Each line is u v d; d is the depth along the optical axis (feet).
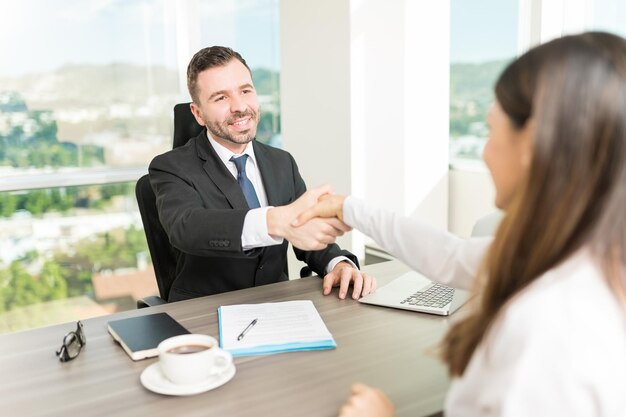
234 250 4.77
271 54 12.21
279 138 12.53
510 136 2.27
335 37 9.77
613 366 1.90
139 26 11.01
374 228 4.22
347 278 4.92
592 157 2.01
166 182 5.68
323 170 10.47
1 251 10.34
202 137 6.09
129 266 11.50
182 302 4.72
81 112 10.75
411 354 3.67
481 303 2.38
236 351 3.66
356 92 9.70
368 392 2.93
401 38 9.93
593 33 2.18
